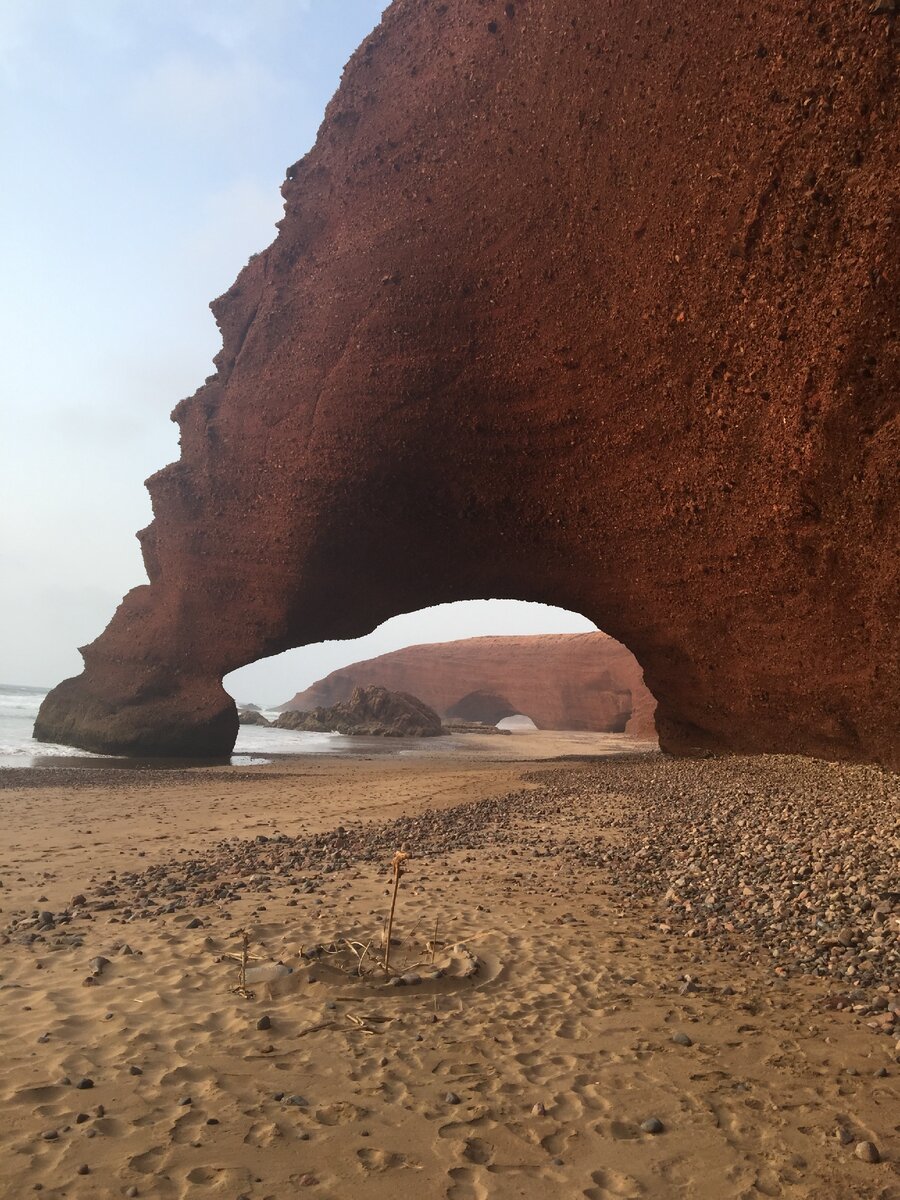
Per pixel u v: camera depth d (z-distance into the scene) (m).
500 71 18.17
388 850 8.85
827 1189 2.63
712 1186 2.65
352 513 22.70
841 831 8.03
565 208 16.94
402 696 62.97
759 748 17.48
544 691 83.00
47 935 5.37
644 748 44.62
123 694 28.67
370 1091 3.24
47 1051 3.49
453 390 19.89
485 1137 2.93
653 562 18.09
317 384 22.70
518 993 4.46
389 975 4.67
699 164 13.53
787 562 14.14
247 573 26.08
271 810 12.84
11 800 13.30
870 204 10.27
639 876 7.49
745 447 14.16
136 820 11.45
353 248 21.75
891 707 12.51
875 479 11.41
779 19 11.42
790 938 5.45
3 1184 2.47
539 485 19.58
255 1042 3.69
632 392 16.64
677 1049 3.73
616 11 15.05
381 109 21.28
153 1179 2.54
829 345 11.38
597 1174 2.71
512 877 7.49
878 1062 3.58
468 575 23.14
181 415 28.23
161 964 4.75
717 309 13.82
